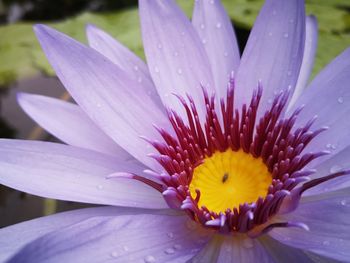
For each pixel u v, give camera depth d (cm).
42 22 26
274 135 14
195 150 14
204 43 16
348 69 14
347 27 21
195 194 14
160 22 15
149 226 12
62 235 10
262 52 15
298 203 12
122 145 13
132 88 14
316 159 13
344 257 10
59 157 13
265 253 11
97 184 13
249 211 12
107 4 30
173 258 11
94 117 13
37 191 12
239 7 23
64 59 13
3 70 22
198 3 16
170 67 15
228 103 14
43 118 14
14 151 12
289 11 14
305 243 11
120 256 11
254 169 14
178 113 14
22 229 12
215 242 12
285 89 14
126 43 22
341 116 13
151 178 13
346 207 12
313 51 16
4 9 30
